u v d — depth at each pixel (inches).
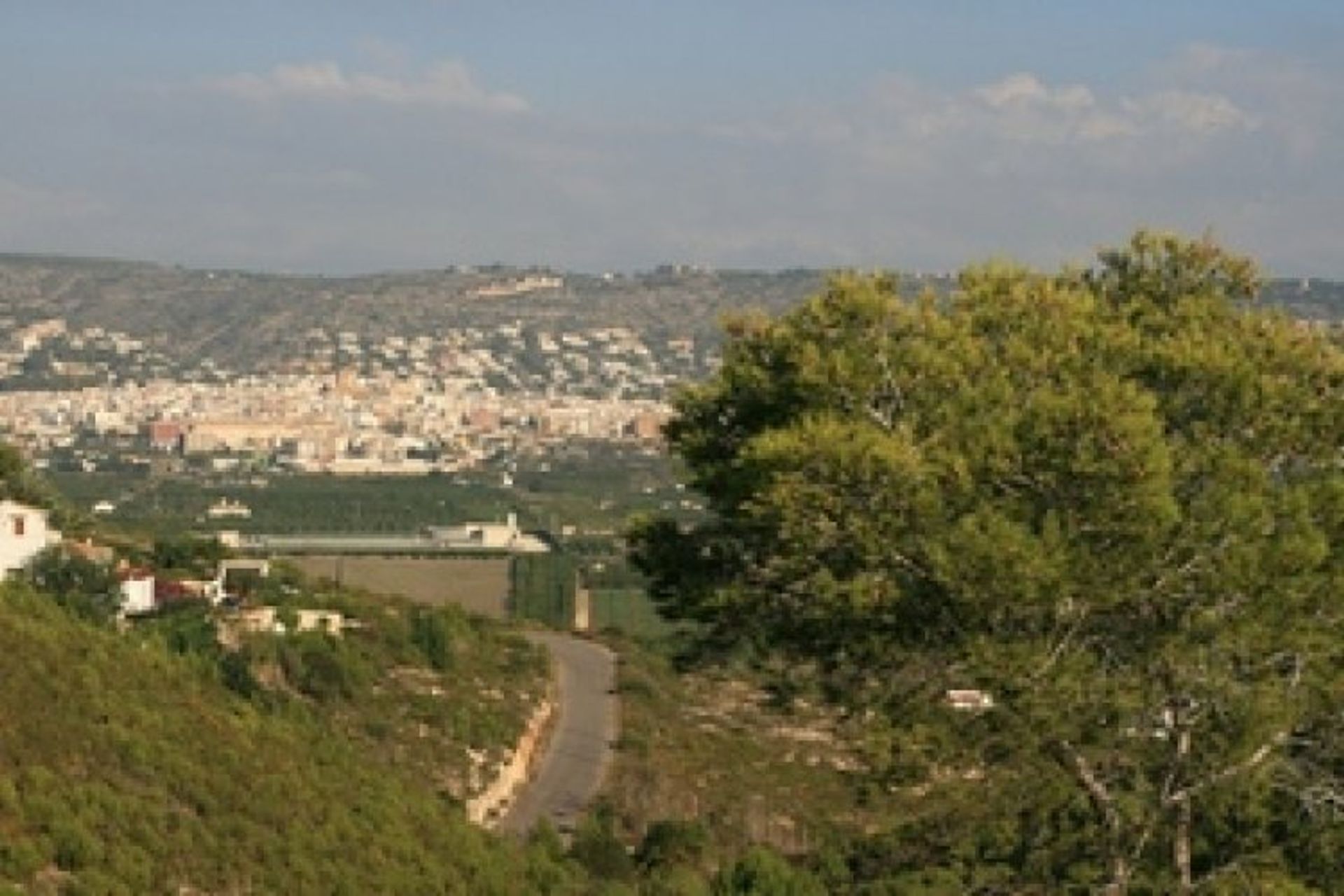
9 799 1692.9
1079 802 860.6
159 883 1752.0
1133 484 783.7
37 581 3134.8
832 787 3245.6
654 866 2704.2
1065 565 777.6
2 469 4311.0
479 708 3442.4
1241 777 844.0
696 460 931.3
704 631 946.7
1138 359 872.3
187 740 2092.8
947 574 776.3
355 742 2994.6
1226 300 983.6
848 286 901.8
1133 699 816.9
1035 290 907.4
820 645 884.6
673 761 3427.7
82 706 1993.1
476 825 2632.9
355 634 3607.3
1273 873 845.2
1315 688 838.5
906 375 861.2
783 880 1934.1
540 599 6038.4
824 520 815.1
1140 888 876.0
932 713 836.0
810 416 845.8
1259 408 854.5
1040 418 793.6
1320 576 820.6
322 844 2028.8
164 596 3506.4
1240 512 808.9
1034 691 797.9
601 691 4003.4
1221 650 826.8
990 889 875.4
